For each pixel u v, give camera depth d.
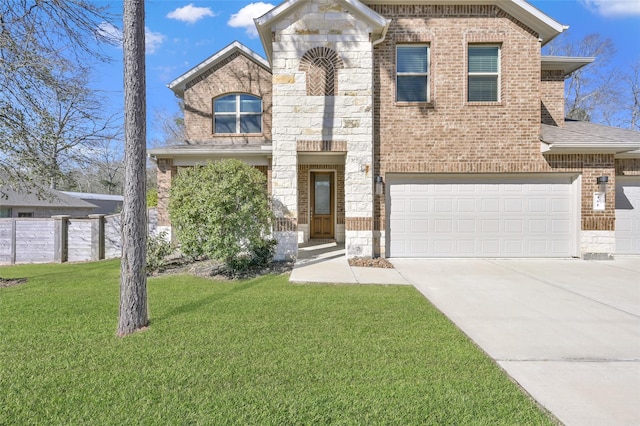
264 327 4.75
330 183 15.45
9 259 12.38
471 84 10.60
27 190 10.46
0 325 4.85
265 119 14.17
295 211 10.02
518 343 4.32
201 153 12.19
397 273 8.50
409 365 3.66
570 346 4.25
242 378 3.38
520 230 10.66
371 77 9.99
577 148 9.94
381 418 2.77
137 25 4.89
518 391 3.18
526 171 10.42
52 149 9.84
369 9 9.72
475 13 10.45
